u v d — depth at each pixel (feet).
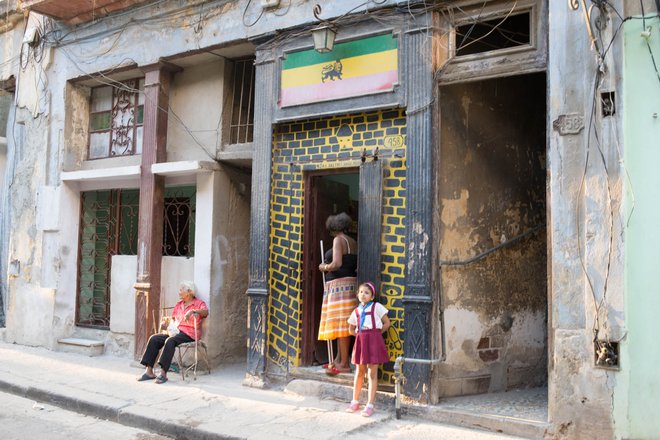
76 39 32.91
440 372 20.98
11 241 35.68
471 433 18.43
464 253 21.79
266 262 24.49
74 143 33.71
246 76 29.60
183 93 30.19
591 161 17.29
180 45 28.37
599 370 16.87
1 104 40.65
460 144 21.86
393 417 20.13
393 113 21.81
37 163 34.47
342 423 19.43
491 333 22.77
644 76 16.81
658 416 16.16
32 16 35.27
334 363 22.98
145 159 29.68
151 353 25.75
